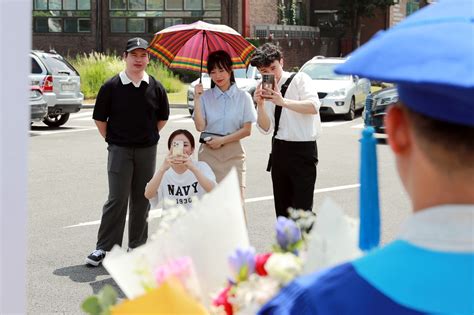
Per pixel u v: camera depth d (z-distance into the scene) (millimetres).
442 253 1490
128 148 7602
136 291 2143
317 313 1530
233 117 7324
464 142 1452
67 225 9672
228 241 2219
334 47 47781
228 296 2131
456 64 1399
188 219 2201
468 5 1554
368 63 1501
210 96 7410
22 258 2180
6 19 2107
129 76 7586
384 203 11055
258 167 14508
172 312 1771
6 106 2125
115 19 40688
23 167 2162
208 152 7395
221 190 2219
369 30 49062
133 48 7465
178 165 6703
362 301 1514
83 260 8039
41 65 20234
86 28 40938
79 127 21375
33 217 10094
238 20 40156
